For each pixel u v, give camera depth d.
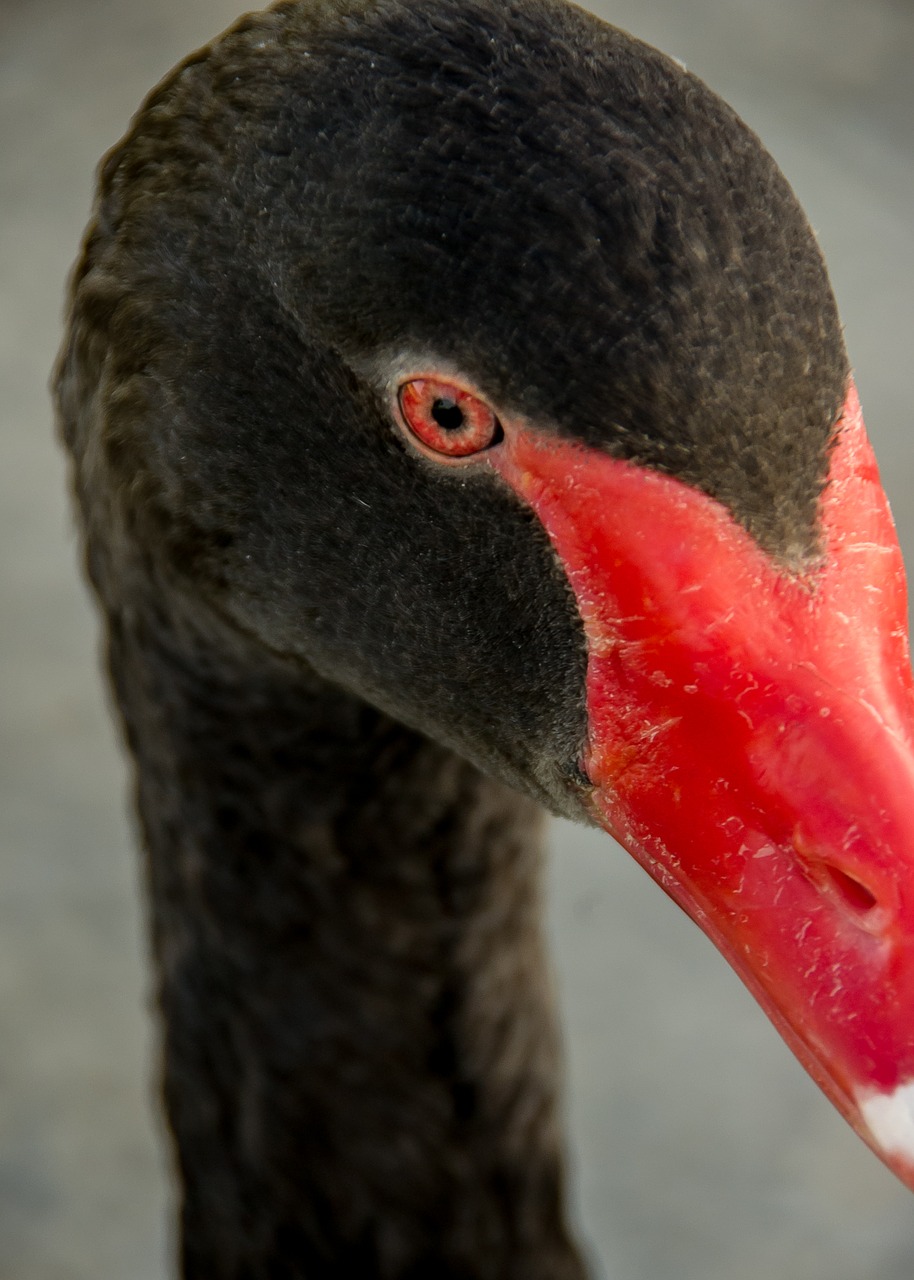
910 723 0.98
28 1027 1.35
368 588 1.01
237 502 1.01
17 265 1.86
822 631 0.98
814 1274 1.20
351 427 1.00
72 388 1.03
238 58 0.99
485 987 1.06
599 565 0.98
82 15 2.10
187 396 1.01
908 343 1.69
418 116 0.98
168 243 1.00
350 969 1.06
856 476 0.98
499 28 0.98
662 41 2.00
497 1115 1.07
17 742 1.49
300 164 0.99
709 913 0.98
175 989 1.07
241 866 1.05
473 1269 1.07
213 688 1.04
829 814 0.97
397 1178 1.07
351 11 0.99
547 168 0.97
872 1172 1.25
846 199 1.83
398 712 1.02
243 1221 1.08
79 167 1.95
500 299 0.98
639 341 0.97
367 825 1.05
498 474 0.99
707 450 0.97
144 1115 1.32
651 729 0.98
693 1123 1.28
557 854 1.41
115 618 1.04
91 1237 1.26
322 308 0.99
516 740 1.00
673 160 0.97
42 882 1.42
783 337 0.97
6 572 1.60
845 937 0.97
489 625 1.00
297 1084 1.07
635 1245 1.22
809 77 1.97
